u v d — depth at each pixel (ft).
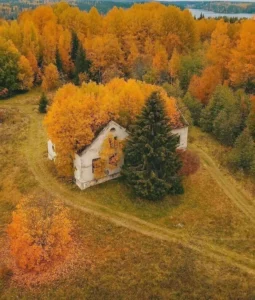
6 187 152.05
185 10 296.30
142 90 155.84
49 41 287.07
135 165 138.51
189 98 204.64
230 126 177.58
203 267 109.40
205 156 171.01
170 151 135.85
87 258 112.88
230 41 257.55
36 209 114.21
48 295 101.09
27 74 268.00
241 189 147.64
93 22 319.47
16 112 229.04
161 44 278.67
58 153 143.43
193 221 130.00
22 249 106.01
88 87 152.35
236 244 119.85
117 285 102.99
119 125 141.28
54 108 139.23
